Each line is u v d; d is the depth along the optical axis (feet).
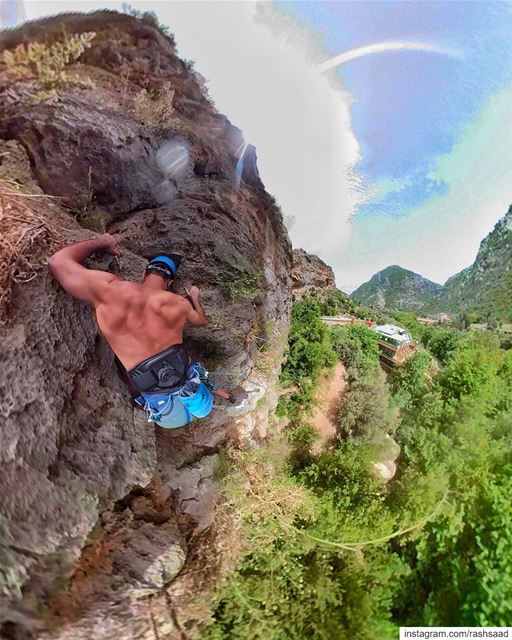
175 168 6.69
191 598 6.74
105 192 6.03
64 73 5.36
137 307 4.57
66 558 5.10
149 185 6.37
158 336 4.63
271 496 7.82
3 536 4.41
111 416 6.00
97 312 4.63
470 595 7.29
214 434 7.86
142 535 6.64
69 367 5.26
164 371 4.66
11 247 4.66
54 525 4.86
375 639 6.84
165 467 7.29
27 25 5.78
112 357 6.16
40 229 4.94
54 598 5.15
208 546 7.36
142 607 6.22
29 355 4.68
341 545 7.62
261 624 6.62
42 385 4.82
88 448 5.55
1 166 5.11
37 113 5.25
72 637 5.27
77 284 4.66
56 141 5.38
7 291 4.56
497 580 7.20
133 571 6.26
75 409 5.43
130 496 6.82
